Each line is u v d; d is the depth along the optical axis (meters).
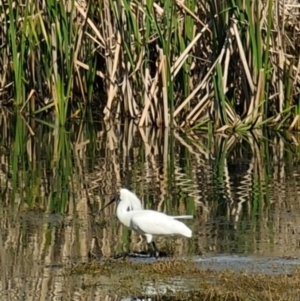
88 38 20.31
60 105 19.44
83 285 9.13
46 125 19.89
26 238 11.05
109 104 19.62
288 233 11.09
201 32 18.50
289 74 18.42
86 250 10.47
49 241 10.89
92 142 18.03
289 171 15.09
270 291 8.55
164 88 18.55
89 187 14.05
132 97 19.47
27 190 13.91
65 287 9.10
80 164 15.98
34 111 20.53
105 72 20.38
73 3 19.12
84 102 20.66
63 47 19.47
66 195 13.49
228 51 18.17
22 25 20.16
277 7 18.23
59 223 11.80
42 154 17.02
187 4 18.75
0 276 9.52
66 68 19.77
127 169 15.47
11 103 21.70
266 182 14.26
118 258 10.06
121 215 10.38
